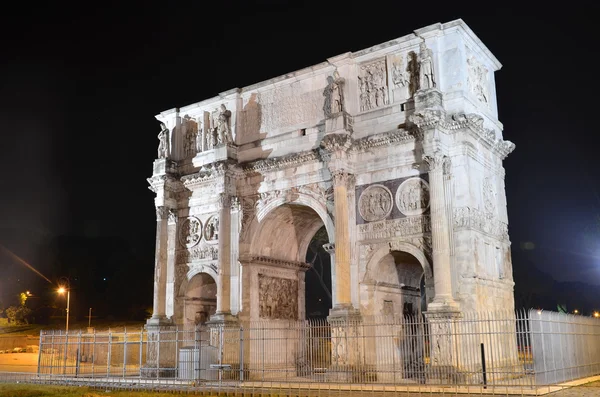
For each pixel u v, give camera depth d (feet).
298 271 161.07
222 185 147.02
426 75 122.31
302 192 139.74
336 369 120.26
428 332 110.42
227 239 146.72
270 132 148.46
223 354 138.21
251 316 144.46
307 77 144.36
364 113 132.46
